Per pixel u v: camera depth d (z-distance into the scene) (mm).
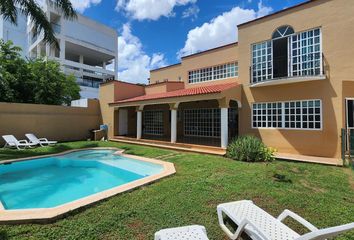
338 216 4977
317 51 11656
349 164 9484
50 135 19172
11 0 13250
